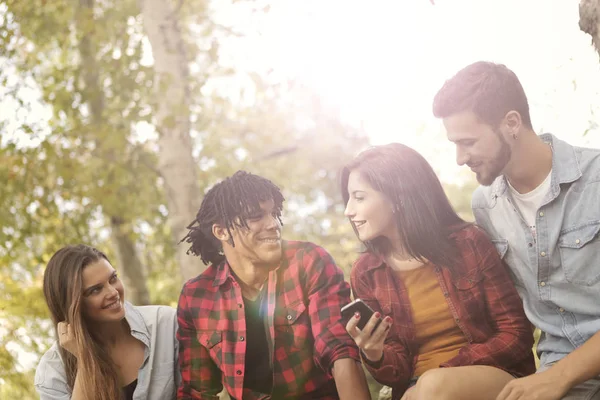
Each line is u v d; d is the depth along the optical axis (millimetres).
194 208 6242
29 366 7809
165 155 6273
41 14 7363
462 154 2428
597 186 2350
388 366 2527
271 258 2699
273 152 9016
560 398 2205
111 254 9344
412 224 2551
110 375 2885
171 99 6242
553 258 2416
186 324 2873
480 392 2299
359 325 2465
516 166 2430
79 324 2863
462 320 2561
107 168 7266
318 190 11000
